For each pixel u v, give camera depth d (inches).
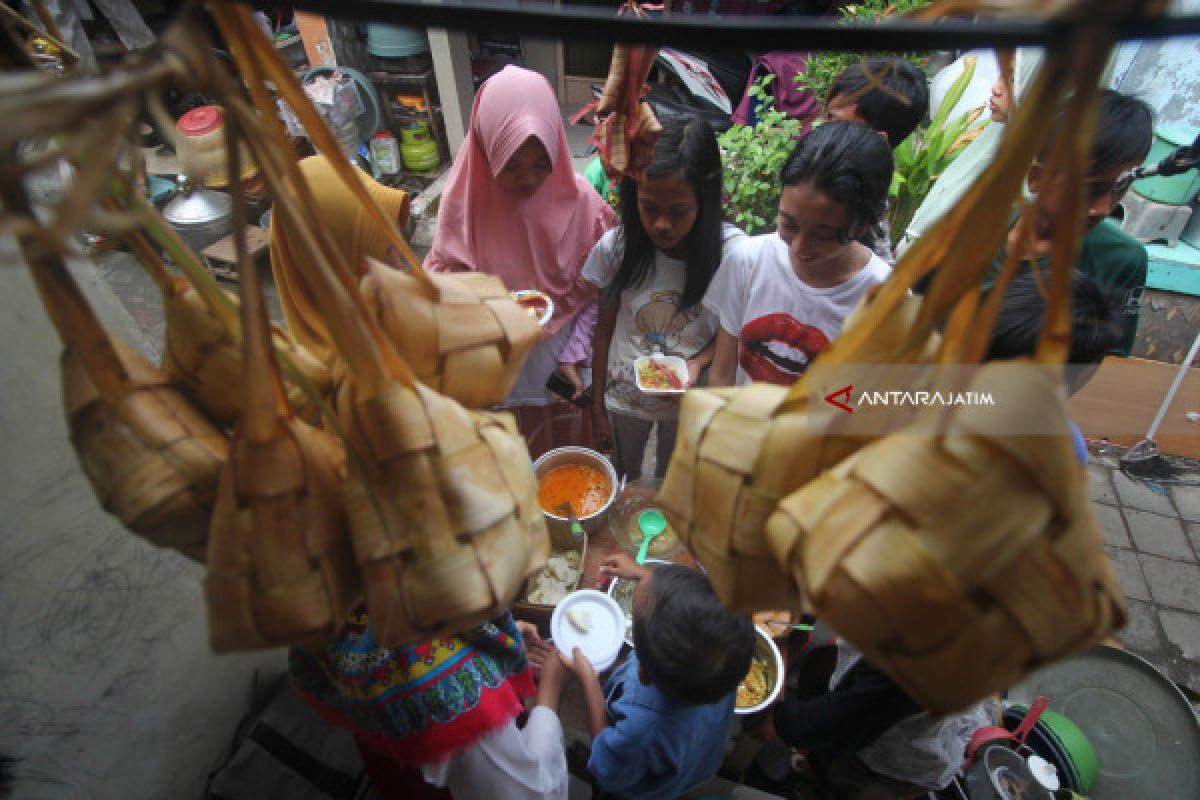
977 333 15.9
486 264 79.2
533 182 72.5
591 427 93.3
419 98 168.1
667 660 43.2
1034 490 15.2
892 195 97.9
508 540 20.3
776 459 18.7
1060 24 12.1
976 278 15.8
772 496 18.9
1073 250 13.9
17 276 36.2
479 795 43.6
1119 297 41.9
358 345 17.8
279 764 53.4
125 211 17.3
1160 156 130.3
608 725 52.7
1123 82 126.1
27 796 41.2
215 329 20.3
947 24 12.6
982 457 15.3
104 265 145.3
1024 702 64.2
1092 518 16.8
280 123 16.6
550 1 13.3
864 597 15.6
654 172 55.9
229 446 18.9
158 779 49.4
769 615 62.1
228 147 14.7
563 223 78.0
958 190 80.4
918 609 15.3
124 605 45.1
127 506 19.3
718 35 13.0
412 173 176.2
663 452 89.2
